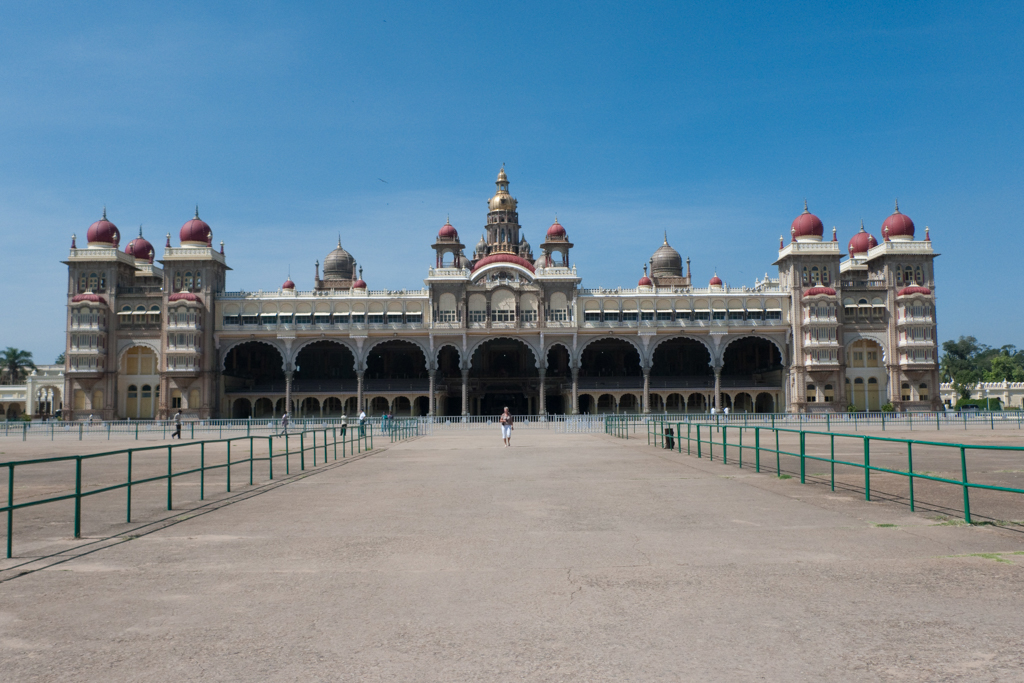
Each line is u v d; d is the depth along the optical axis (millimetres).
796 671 6102
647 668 6199
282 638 7082
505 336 80938
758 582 8883
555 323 80250
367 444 37062
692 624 7336
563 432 51469
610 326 80375
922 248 81438
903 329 79750
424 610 7914
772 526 12547
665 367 93250
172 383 77438
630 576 9258
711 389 82688
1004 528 12148
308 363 91812
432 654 6598
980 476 20391
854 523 12711
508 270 83312
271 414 87250
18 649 6844
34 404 99250
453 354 91250
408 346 90312
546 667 6250
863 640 6828
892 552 10398
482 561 10227
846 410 78000
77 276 80375
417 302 81125
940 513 13711
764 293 81125
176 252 79250
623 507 14922
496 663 6355
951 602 7965
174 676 6148
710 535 11812
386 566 10000
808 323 78375
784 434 45312
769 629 7160
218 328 79250
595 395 84500
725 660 6363
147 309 80875
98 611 8016
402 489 18469
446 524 13227
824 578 9016
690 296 81125
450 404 91125
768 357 88438
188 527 13133
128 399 80438
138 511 15102
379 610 7934
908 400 80125
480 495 17141
